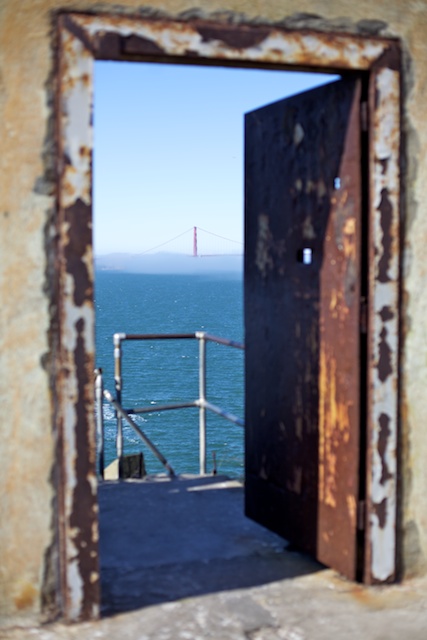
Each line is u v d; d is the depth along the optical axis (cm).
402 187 314
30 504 278
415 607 302
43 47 268
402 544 325
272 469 376
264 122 370
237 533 383
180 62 291
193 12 282
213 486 460
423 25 313
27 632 277
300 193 344
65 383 273
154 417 4475
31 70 267
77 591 282
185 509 418
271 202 367
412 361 321
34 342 273
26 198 269
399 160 311
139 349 8369
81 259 272
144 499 435
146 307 16612
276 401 370
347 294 316
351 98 309
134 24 273
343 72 307
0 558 276
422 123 316
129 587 319
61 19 266
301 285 346
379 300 310
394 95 307
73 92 268
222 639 276
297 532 356
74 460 276
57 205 271
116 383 502
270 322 372
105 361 7219
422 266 320
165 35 277
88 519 280
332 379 327
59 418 275
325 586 321
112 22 271
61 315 272
